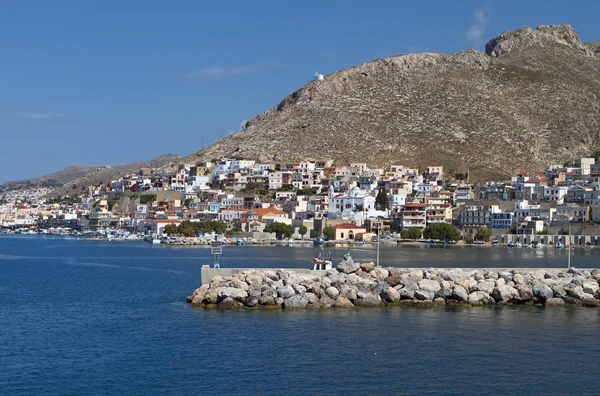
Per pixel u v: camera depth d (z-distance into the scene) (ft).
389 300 395.75
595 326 348.18
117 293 485.97
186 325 352.69
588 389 263.08
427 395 256.32
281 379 271.69
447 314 373.81
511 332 336.49
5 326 366.02
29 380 273.95
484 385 265.95
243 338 326.24
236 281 398.21
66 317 389.39
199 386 265.34
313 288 393.50
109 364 292.40
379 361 292.20
